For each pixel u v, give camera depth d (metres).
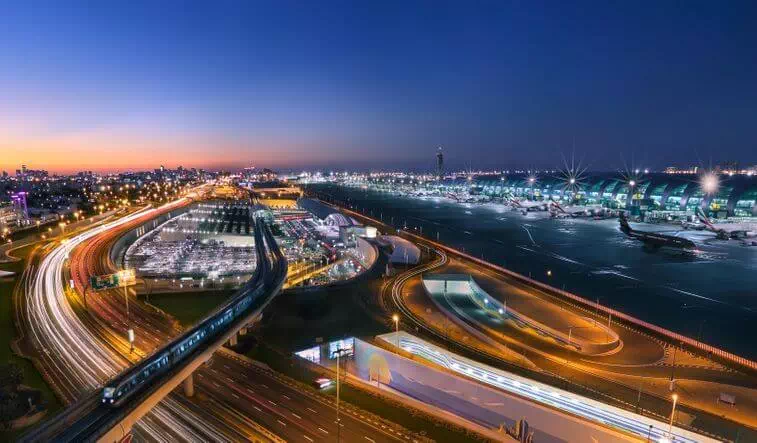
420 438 42.34
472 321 77.38
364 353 61.25
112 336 70.62
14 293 94.75
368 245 140.50
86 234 164.38
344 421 45.12
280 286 87.81
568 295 91.81
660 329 73.00
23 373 54.84
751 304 99.12
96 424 35.25
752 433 44.66
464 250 167.25
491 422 46.97
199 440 41.06
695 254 153.88
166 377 43.00
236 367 58.03
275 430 43.16
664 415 48.22
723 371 59.50
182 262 135.62
